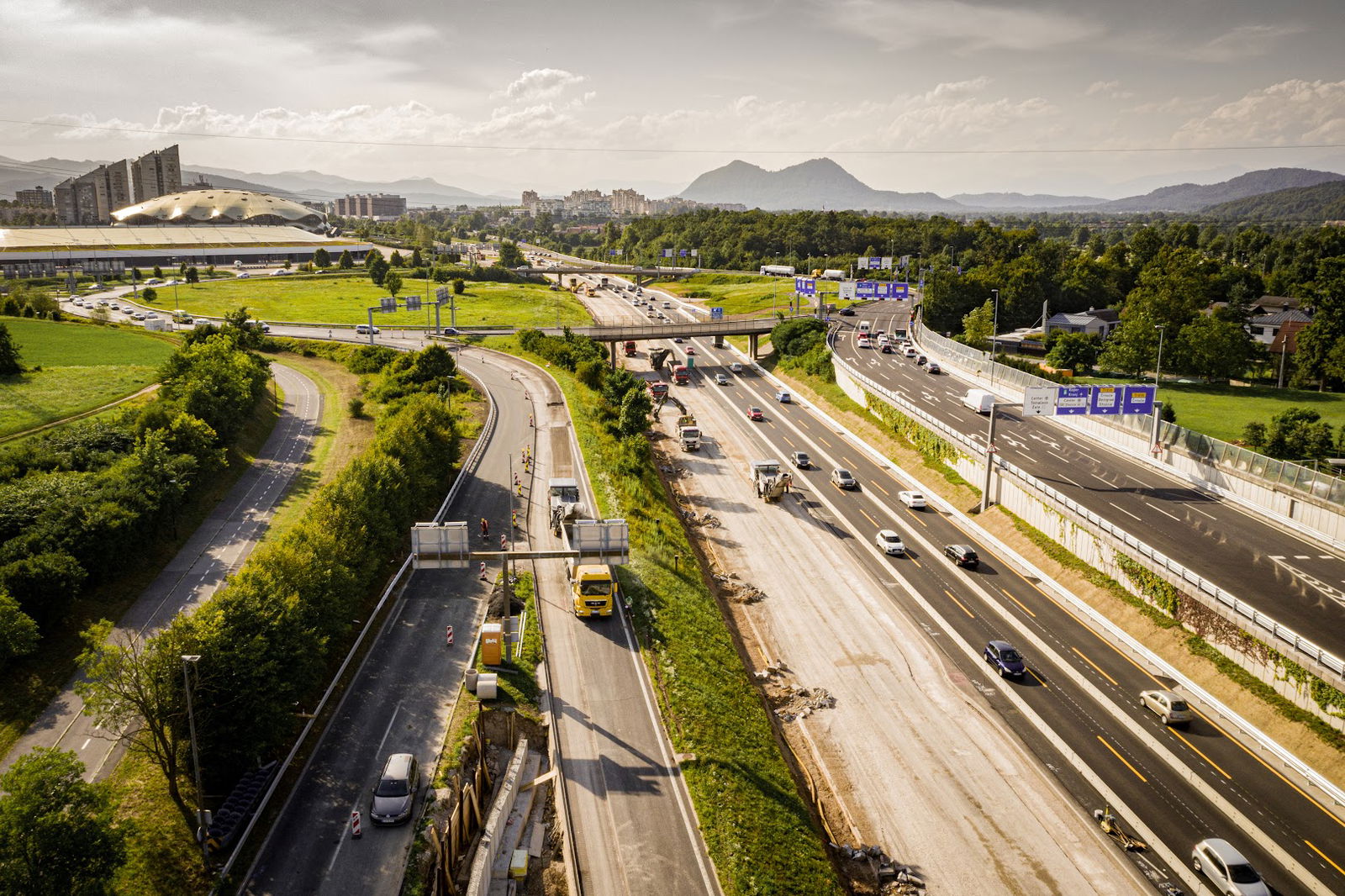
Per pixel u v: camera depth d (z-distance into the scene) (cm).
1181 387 15338
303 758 5197
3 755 5362
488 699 5756
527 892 4425
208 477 10131
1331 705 5922
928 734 6475
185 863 4362
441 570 7894
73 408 11912
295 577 5891
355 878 4303
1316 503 8250
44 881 3694
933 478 11438
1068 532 8838
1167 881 5106
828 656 7525
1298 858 5150
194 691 4716
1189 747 6147
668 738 5641
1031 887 5103
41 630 6606
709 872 4566
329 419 13162
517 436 11975
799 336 18938
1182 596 7275
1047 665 7331
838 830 5512
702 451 13350
